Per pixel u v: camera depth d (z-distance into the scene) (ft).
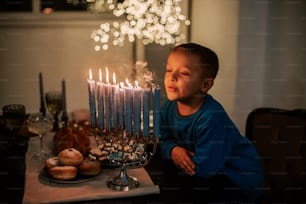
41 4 8.85
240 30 7.97
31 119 5.03
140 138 4.60
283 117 5.65
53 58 9.03
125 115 4.05
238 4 7.91
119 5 7.84
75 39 8.96
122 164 4.23
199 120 4.77
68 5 8.89
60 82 9.16
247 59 8.01
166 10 7.55
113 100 4.09
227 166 5.03
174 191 4.25
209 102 4.89
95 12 8.89
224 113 4.98
